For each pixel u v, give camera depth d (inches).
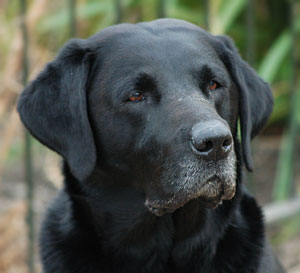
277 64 345.1
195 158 149.5
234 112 176.4
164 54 166.6
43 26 321.4
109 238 177.0
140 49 167.8
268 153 402.6
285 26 393.7
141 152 164.7
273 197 347.9
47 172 325.1
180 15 341.7
